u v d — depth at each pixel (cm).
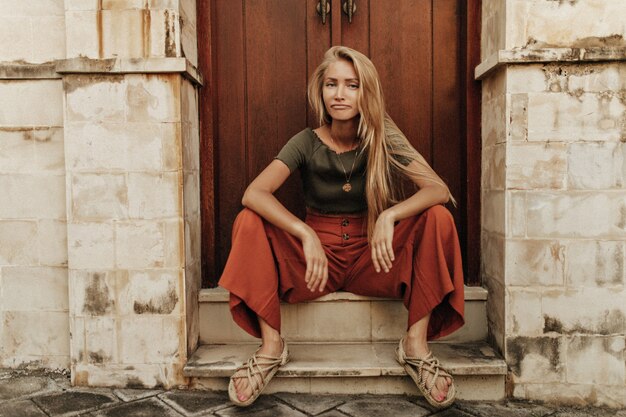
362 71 203
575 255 204
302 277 212
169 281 214
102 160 212
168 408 198
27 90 227
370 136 207
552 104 203
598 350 205
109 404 202
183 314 215
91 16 209
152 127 212
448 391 193
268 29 254
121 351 216
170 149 212
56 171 229
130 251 214
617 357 204
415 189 254
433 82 253
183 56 217
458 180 253
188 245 222
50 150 228
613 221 202
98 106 211
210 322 237
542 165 204
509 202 206
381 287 217
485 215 236
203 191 246
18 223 231
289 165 211
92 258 214
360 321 231
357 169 214
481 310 234
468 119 242
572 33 202
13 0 224
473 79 241
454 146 253
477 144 242
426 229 198
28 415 192
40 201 230
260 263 199
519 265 206
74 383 218
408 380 209
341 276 224
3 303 233
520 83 203
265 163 256
